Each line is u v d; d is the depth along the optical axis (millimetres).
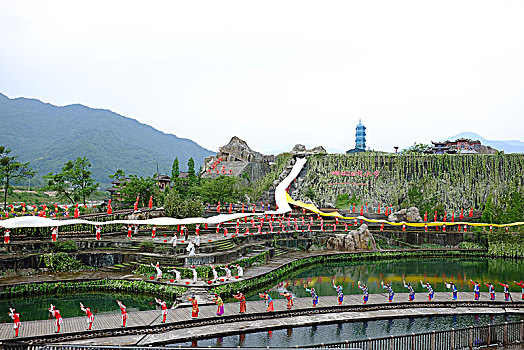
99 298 49031
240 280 53094
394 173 120000
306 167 132750
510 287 59250
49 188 90438
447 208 108750
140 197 98312
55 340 33562
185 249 60844
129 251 61156
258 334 37469
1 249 54156
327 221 98625
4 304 46062
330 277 65062
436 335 33781
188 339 35062
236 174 134500
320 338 36688
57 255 56406
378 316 42188
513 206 97438
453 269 72812
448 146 156500
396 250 85875
